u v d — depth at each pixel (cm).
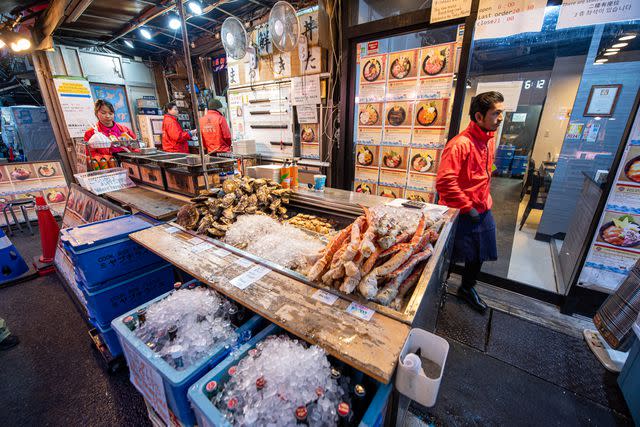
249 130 388
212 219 144
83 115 455
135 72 526
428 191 273
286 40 237
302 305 86
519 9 191
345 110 299
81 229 162
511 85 245
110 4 280
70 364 173
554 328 199
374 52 267
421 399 68
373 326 77
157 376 87
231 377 84
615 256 188
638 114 164
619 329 154
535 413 142
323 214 173
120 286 159
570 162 316
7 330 187
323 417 72
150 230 145
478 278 254
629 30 251
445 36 313
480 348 183
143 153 248
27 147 497
